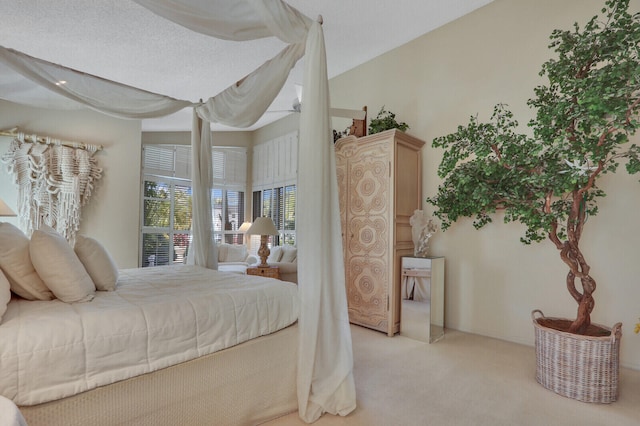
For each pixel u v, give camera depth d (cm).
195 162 336
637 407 204
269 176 713
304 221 194
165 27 328
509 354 288
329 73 503
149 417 149
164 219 646
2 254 162
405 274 341
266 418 187
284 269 439
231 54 391
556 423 186
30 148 417
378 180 361
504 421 187
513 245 322
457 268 361
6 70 272
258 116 288
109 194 479
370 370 254
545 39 306
